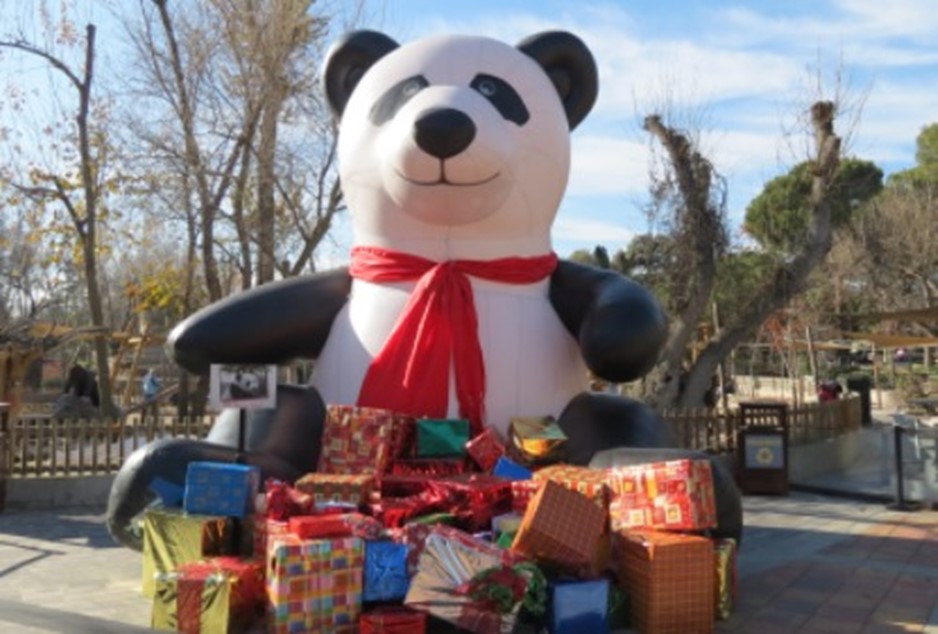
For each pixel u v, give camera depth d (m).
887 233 37.91
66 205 17.12
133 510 5.56
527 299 6.58
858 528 8.70
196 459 5.64
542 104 6.55
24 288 21.38
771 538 8.13
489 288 6.47
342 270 7.09
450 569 4.55
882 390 31.61
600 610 4.75
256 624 4.88
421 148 5.90
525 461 5.98
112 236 20.86
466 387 6.25
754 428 11.21
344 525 4.70
